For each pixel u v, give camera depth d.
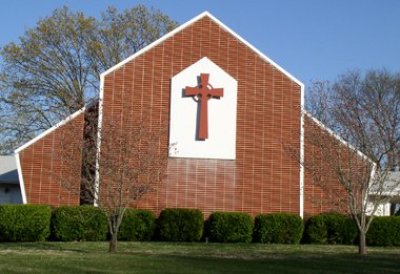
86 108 24.55
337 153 19.72
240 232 23.64
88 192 21.22
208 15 25.70
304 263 15.97
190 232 23.64
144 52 25.25
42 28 43.91
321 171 20.97
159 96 25.06
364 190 19.59
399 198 25.67
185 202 24.62
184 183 24.69
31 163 24.72
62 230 23.11
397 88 42.88
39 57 43.78
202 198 24.69
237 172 24.91
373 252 20.02
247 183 24.89
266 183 24.94
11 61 43.47
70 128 22.45
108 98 24.83
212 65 25.30
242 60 25.48
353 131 19.94
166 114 24.97
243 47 25.58
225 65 25.38
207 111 25.00
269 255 18.52
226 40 25.58
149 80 25.09
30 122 43.25
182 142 24.83
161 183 24.55
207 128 24.91
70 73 44.59
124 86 24.97
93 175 20.02
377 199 19.78
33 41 43.81
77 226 23.22
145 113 24.84
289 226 23.80
